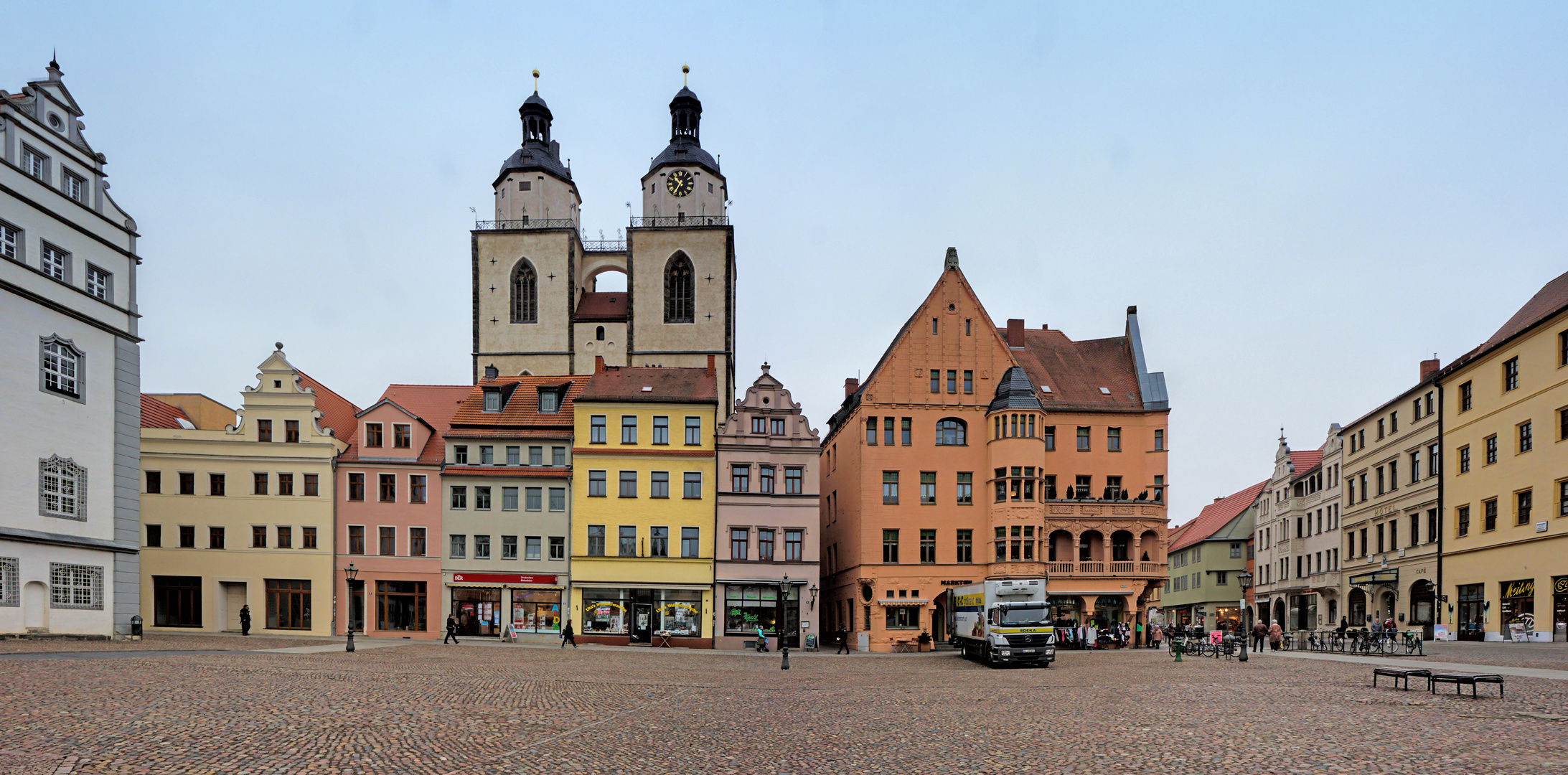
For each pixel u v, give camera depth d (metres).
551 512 67.69
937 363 71.44
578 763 17.62
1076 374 75.94
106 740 18.02
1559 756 17.41
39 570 46.22
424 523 67.31
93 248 50.38
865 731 21.84
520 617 66.88
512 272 100.25
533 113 106.19
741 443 67.81
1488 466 63.03
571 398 73.31
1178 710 25.17
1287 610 99.69
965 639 53.16
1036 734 21.19
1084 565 69.75
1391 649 48.69
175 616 66.06
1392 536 77.19
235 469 66.94
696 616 66.44
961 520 69.94
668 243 101.12
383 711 23.05
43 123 47.91
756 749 19.34
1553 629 55.72
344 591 66.44
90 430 49.69
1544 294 65.69
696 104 108.00
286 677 30.53
